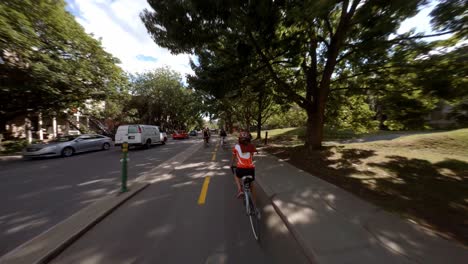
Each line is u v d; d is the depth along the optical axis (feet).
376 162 25.67
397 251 8.10
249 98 59.98
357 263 7.42
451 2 12.51
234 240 9.78
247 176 12.28
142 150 50.01
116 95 65.21
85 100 63.10
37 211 13.39
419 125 25.89
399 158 27.02
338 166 24.93
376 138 52.37
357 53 27.40
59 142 40.40
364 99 43.27
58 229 10.43
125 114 112.68
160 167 27.91
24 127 69.62
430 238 9.05
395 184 17.60
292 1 21.70
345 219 11.05
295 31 28.58
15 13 32.94
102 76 56.80
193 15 23.62
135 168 27.58
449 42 18.25
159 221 11.80
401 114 26.99
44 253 8.41
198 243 9.52
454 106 18.97
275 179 19.72
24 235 10.40
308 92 36.70
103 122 110.93
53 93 46.80
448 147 31.07
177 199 15.44
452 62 17.20
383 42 22.20
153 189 18.03
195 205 14.23
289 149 41.11
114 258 8.43
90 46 51.16
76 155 41.63
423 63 20.29
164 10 24.13
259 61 33.14
